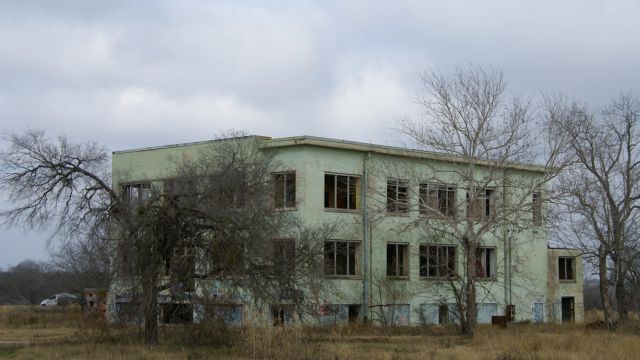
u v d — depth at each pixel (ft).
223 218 95.40
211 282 96.58
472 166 129.39
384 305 149.28
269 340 90.02
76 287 171.53
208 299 96.58
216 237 94.89
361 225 148.77
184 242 95.61
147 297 94.63
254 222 97.60
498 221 132.87
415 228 148.05
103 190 105.09
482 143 129.29
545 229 163.32
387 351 96.63
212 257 95.40
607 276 152.56
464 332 127.95
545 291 180.04
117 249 95.20
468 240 129.90
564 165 134.31
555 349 95.30
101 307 130.72
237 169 101.30
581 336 112.37
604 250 148.25
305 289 113.29
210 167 103.45
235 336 97.09
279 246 101.91
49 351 90.94
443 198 152.35
